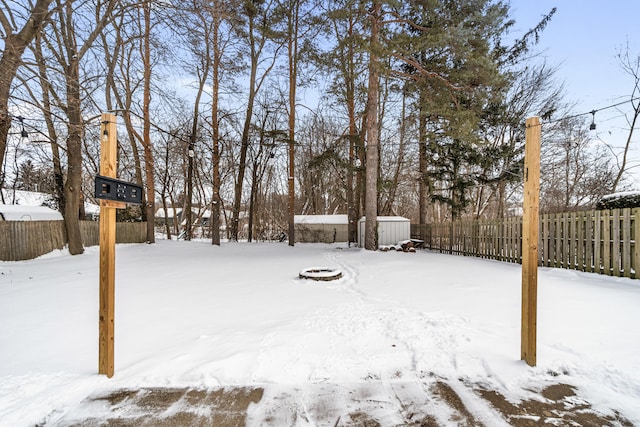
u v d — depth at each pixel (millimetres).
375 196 10336
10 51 5961
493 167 13859
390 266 6891
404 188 21953
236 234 16781
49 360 2584
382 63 9133
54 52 8984
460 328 3084
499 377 2252
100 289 2309
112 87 12344
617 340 2715
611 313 3373
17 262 8719
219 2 7664
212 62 13133
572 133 14273
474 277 5508
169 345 2801
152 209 13852
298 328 3184
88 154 14883
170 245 13406
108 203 2338
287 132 15992
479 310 3656
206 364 2426
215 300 4336
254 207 21406
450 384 2199
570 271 5590
